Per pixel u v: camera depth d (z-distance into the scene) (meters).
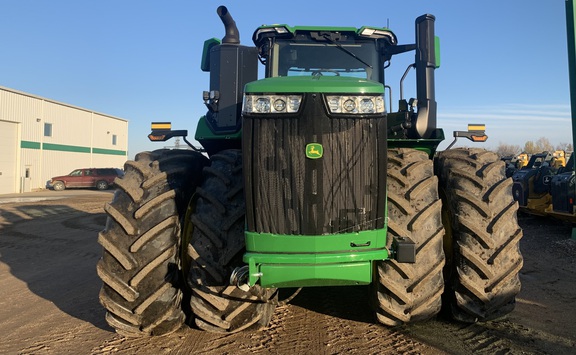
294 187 2.83
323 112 2.81
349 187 2.85
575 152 5.62
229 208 3.33
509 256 3.43
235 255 3.19
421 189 3.40
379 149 2.88
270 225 2.87
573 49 5.51
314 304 4.38
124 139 43.12
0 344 3.62
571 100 5.59
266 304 3.50
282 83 2.86
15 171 28.31
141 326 3.36
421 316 3.35
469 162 3.75
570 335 3.56
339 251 2.87
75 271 6.29
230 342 3.47
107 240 3.31
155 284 3.30
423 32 4.07
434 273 3.30
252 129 2.86
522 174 11.32
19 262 6.96
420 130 4.01
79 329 3.91
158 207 3.41
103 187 30.45
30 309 4.55
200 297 3.28
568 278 5.50
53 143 32.50
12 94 28.23
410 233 3.29
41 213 13.82
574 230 7.17
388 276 3.30
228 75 4.12
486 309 3.44
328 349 3.33
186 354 3.27
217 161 3.67
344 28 4.66
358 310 4.19
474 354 3.21
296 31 4.70
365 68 4.76
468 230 3.41
